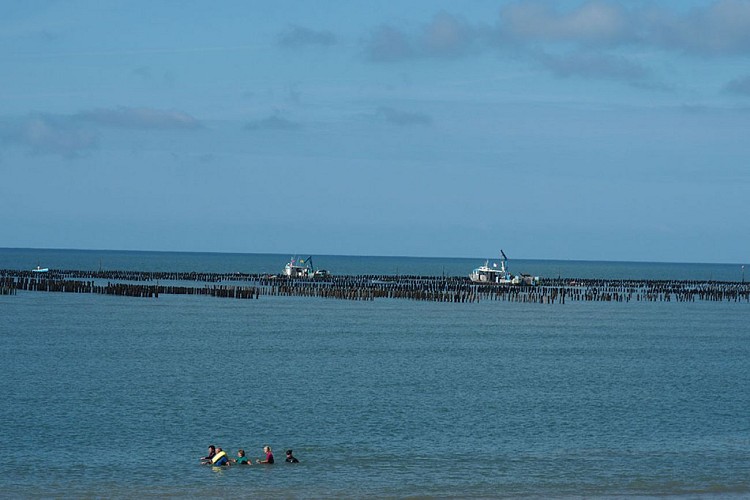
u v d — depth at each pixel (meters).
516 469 71.38
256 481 67.19
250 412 92.00
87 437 80.00
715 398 104.88
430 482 67.50
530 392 107.00
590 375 122.00
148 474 68.69
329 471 70.25
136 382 108.50
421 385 110.56
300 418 89.50
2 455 73.69
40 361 124.38
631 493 65.12
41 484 65.81
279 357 134.00
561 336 173.75
